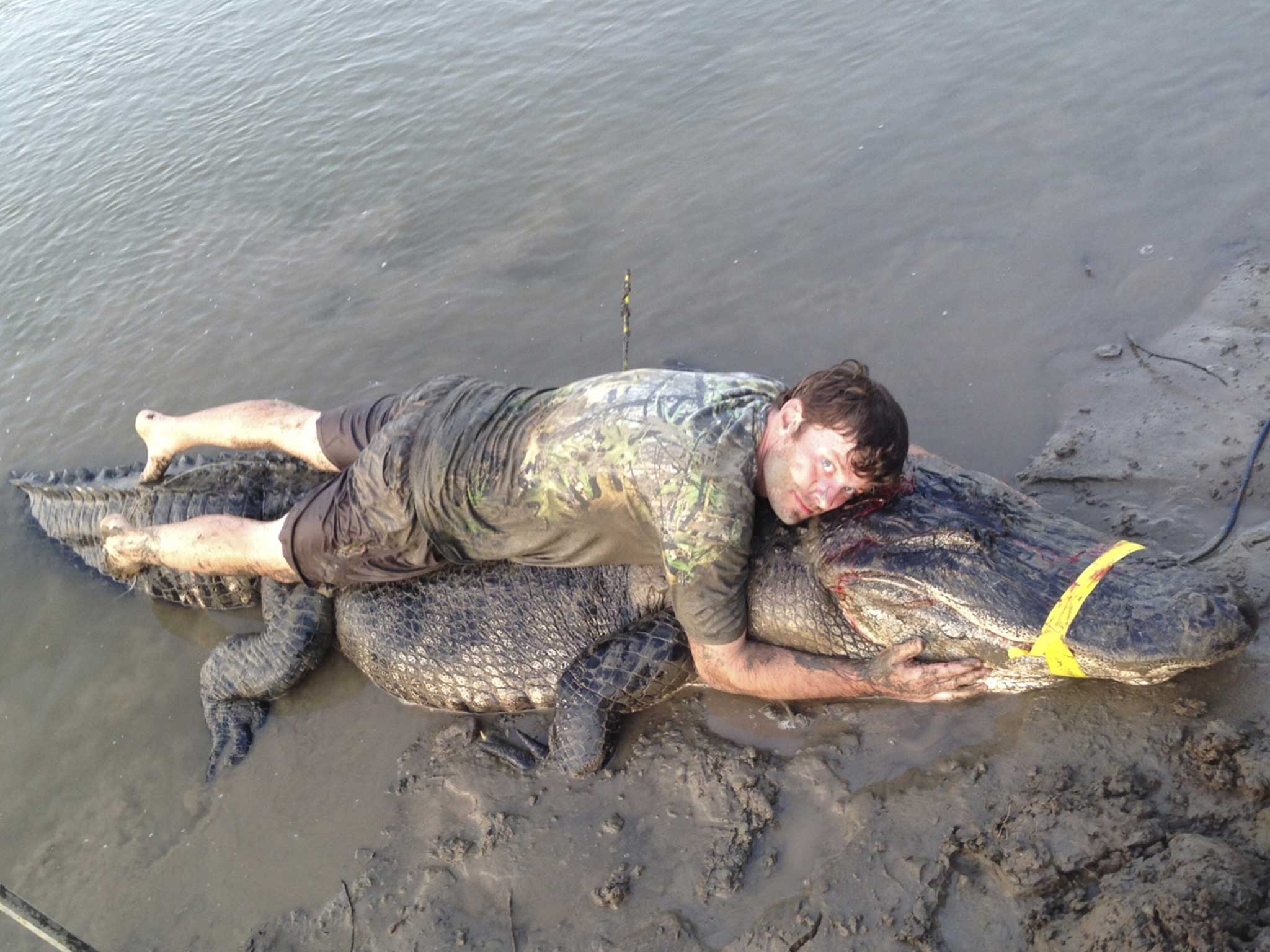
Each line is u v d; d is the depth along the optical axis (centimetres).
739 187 296
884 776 167
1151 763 154
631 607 197
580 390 177
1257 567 172
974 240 259
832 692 177
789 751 177
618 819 175
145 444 276
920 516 175
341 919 173
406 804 189
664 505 162
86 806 204
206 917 180
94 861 194
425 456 185
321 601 213
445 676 201
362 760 199
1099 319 232
